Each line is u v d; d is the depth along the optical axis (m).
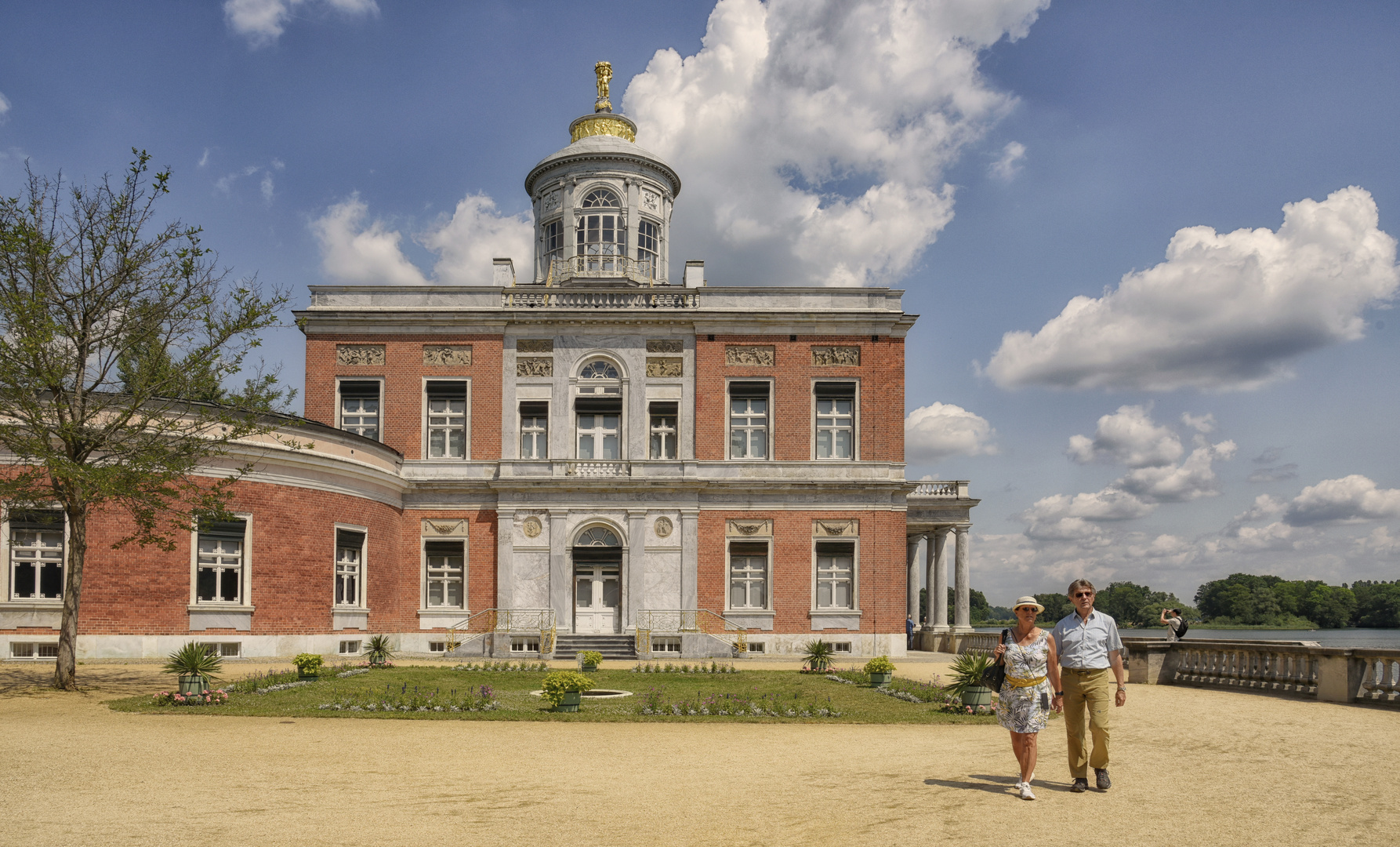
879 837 8.52
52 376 19.88
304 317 37.19
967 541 43.19
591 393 37.66
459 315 37.34
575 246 44.34
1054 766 12.00
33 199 20.52
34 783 10.91
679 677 26.36
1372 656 17.81
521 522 36.66
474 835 8.66
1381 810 9.43
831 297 38.25
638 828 8.91
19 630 26.34
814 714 18.02
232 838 8.49
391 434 37.09
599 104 47.97
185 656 18.92
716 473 37.06
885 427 37.50
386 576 35.09
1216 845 8.20
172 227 21.67
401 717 17.36
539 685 23.62
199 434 25.78
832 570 37.00
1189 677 22.48
